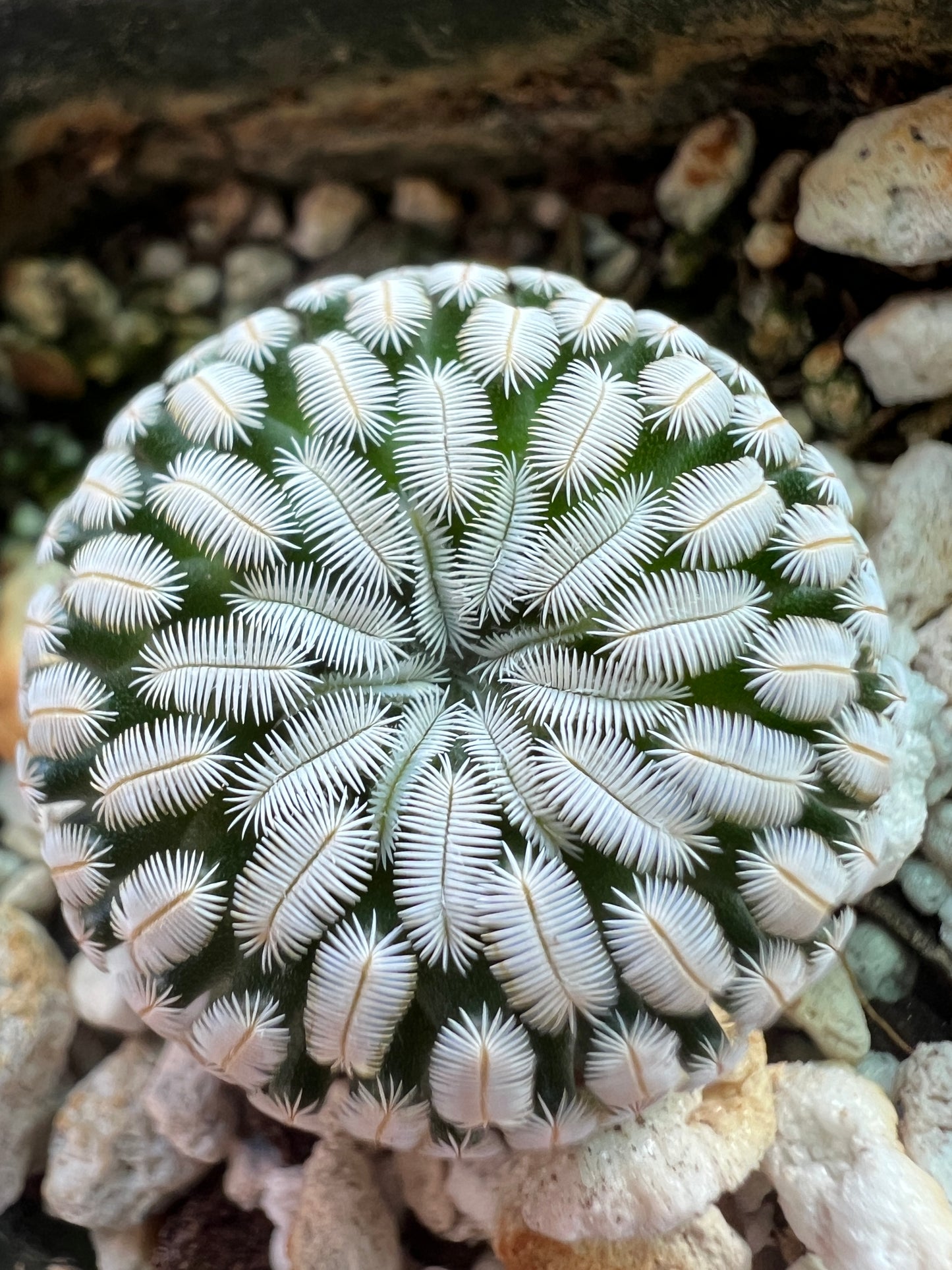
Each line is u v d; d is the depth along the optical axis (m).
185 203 0.07
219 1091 0.05
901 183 0.06
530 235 0.07
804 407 0.07
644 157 0.07
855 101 0.06
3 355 0.07
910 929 0.06
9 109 0.06
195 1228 0.05
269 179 0.07
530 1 0.06
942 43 0.06
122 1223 0.05
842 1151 0.05
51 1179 0.05
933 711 0.06
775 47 0.06
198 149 0.07
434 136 0.07
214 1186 0.06
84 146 0.07
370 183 0.07
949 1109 0.05
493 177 0.07
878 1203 0.05
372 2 0.06
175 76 0.06
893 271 0.06
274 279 0.08
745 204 0.07
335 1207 0.05
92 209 0.07
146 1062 0.06
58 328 0.07
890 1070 0.05
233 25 0.06
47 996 0.06
